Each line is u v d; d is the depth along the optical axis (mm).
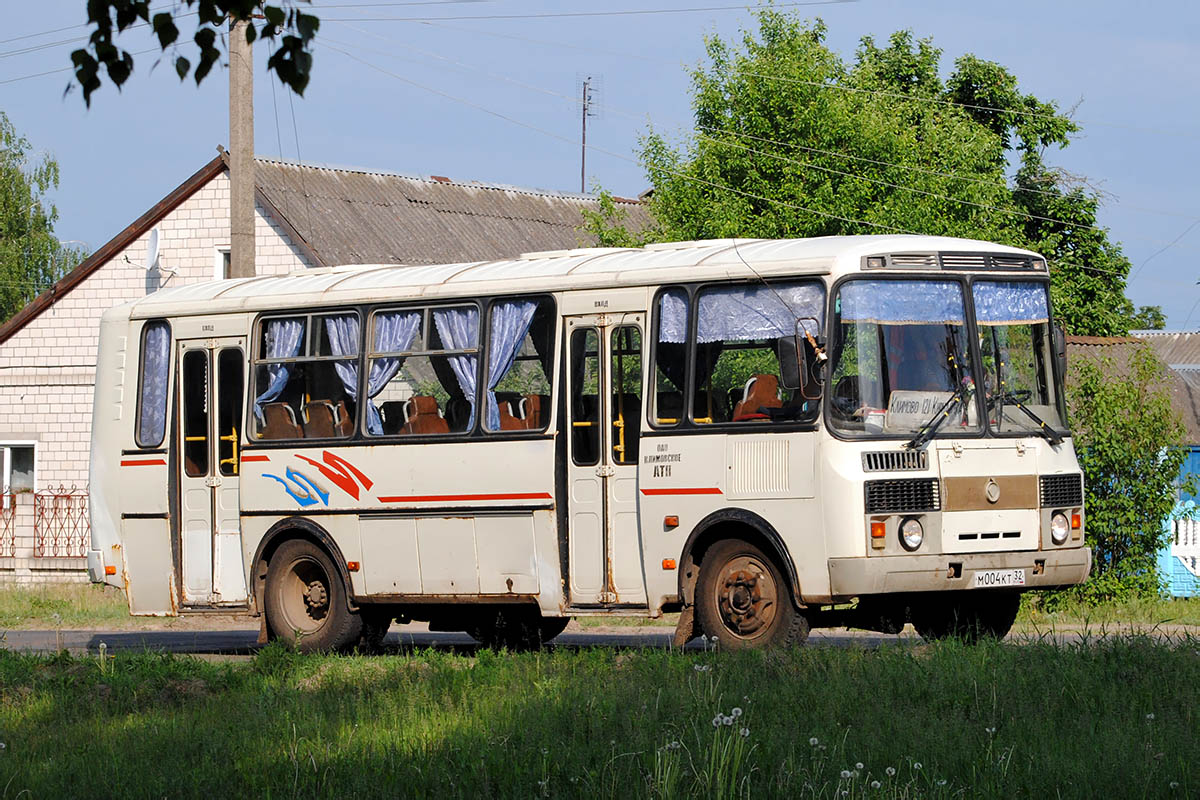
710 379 16594
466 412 18562
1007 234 39156
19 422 40688
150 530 21141
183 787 10594
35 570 40094
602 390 17391
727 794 9461
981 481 16078
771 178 36438
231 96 26750
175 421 21000
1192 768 9750
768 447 16000
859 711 11984
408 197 44000
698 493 16469
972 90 54312
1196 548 28594
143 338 21484
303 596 19984
